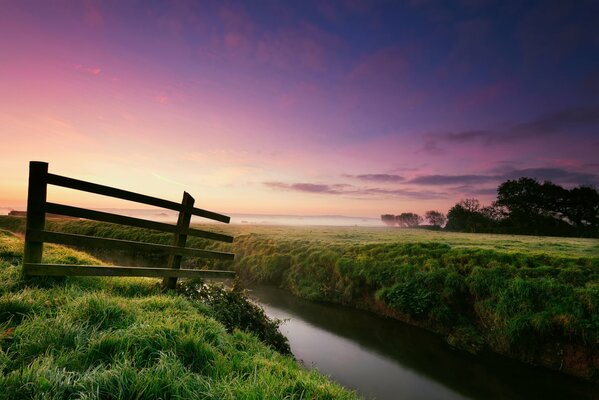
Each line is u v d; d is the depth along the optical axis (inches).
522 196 3693.4
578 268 573.9
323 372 413.4
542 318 455.5
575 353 422.3
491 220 3868.1
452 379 408.5
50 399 110.3
